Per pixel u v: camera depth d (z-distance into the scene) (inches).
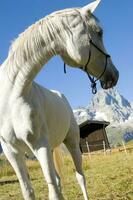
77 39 175.6
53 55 183.2
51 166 174.7
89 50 176.6
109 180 398.0
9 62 186.5
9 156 191.3
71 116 254.5
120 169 516.4
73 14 179.6
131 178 393.4
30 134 179.8
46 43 180.1
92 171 542.3
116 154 1051.9
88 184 380.5
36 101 185.9
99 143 1622.8
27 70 181.3
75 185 392.2
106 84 182.5
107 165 631.8
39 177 548.4
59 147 249.1
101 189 337.7
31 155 202.1
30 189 190.9
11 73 183.9
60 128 217.3
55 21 179.8
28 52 181.5
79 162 254.4
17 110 180.4
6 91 184.7
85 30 177.3
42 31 180.2
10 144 188.1
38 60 181.6
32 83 194.5
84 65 179.6
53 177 172.4
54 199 171.2
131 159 716.7
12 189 419.8
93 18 180.5
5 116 184.1
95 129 1640.0
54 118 206.4
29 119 179.0
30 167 774.5
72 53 176.1
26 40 182.7
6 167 743.1
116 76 183.2
